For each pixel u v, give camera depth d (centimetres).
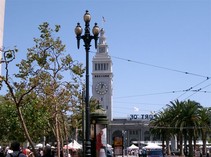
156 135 10156
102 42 18738
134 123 18650
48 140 7238
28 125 4312
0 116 4559
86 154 2116
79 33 2206
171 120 8062
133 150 10875
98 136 2611
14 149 1342
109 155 3828
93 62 18588
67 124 4050
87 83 2148
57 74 2505
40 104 2472
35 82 2192
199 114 7800
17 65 2238
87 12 2220
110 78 18462
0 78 1955
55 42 2325
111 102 18425
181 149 8262
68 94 2630
